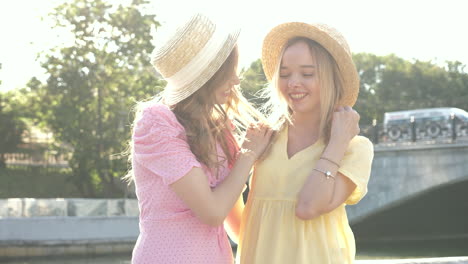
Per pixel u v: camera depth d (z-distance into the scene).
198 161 2.49
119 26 28.55
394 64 57.56
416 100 55.56
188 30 2.47
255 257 2.65
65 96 28.84
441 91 55.28
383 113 54.41
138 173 2.53
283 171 2.67
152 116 2.46
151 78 28.72
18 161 37.66
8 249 20.30
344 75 2.67
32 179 34.47
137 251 2.51
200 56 2.47
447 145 24.23
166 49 2.49
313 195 2.48
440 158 24.44
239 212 2.88
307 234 2.57
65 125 28.22
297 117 2.76
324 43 2.62
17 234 20.53
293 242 2.59
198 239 2.47
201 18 2.49
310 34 2.64
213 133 2.60
